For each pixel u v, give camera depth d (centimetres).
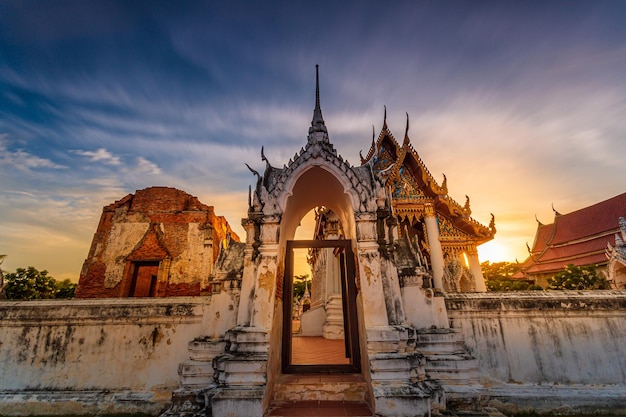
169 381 707
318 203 820
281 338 652
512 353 718
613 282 1404
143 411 680
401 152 1723
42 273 2069
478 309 746
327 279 1495
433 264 1590
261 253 597
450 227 1783
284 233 674
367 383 547
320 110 744
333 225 1548
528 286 3225
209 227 1808
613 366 698
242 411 451
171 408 545
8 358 736
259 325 542
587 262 3262
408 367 478
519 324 737
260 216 620
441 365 609
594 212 3559
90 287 1673
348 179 637
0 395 705
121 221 1806
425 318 679
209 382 588
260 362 489
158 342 737
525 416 659
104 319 753
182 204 1856
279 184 640
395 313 563
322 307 1562
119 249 1747
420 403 442
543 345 720
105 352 734
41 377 721
